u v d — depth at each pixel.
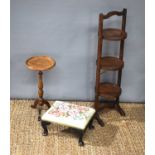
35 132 3.30
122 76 3.82
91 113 3.20
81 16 3.49
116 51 3.69
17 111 3.69
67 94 3.93
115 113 3.73
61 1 3.41
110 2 3.42
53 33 3.58
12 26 3.53
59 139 3.20
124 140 3.22
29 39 3.61
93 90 3.92
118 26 3.54
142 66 3.77
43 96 3.92
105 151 3.04
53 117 3.09
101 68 3.36
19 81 3.86
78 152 3.01
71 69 3.79
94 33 3.58
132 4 3.43
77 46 3.66
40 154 2.97
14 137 3.21
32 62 3.47
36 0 3.40
